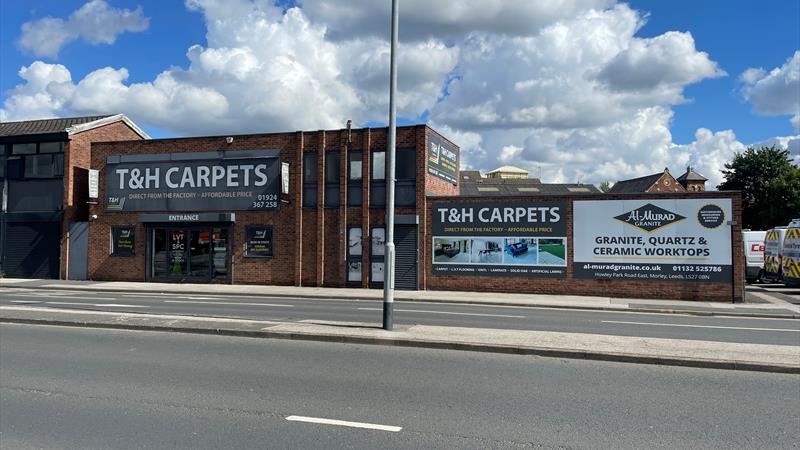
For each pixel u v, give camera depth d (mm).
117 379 7781
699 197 20922
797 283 23578
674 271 21094
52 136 27391
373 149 24375
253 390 7238
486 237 23109
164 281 26438
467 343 9977
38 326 12336
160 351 9711
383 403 6688
